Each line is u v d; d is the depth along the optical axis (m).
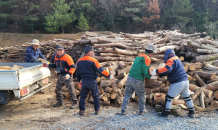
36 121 4.08
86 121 4.03
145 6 41.41
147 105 4.93
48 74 5.33
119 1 44.03
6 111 4.70
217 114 4.23
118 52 6.97
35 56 6.12
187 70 5.39
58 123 3.96
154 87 5.15
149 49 4.12
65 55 4.59
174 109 4.17
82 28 32.97
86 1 43.50
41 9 41.72
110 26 43.28
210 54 6.93
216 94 4.66
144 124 3.81
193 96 4.52
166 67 3.87
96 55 7.26
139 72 4.05
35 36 30.94
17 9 40.06
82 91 4.31
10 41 29.09
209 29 31.75
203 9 43.50
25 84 4.18
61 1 34.66
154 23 41.50
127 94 4.31
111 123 3.90
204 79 5.29
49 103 5.23
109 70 5.46
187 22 36.84
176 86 3.94
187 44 7.14
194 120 3.94
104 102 4.94
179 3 39.34
